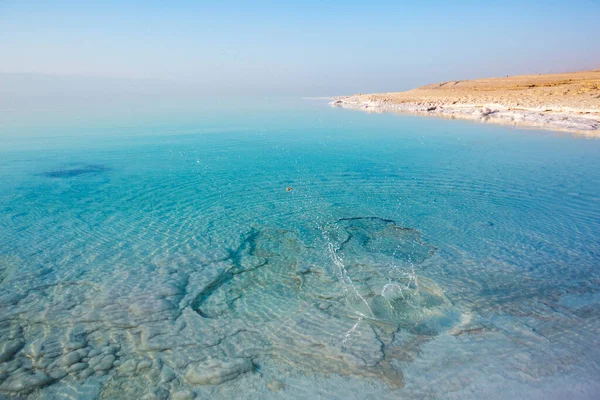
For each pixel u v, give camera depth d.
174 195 7.68
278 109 25.25
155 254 5.28
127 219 6.48
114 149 11.85
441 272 4.82
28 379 3.22
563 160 9.98
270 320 3.97
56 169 9.59
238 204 7.17
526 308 4.10
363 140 13.38
